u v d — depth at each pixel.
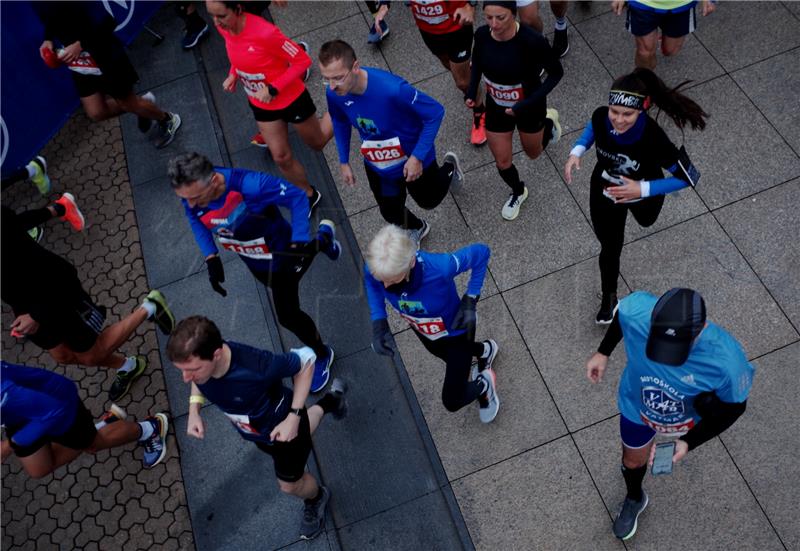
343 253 5.67
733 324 4.68
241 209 3.98
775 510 4.02
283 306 4.51
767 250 4.92
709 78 5.85
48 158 6.93
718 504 4.10
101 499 4.95
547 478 4.38
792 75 5.70
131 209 6.42
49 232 6.40
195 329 3.21
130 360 5.32
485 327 5.01
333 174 6.12
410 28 6.88
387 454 4.71
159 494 4.89
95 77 6.05
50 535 4.88
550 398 4.65
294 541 4.52
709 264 4.94
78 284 4.80
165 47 7.55
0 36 6.36
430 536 4.37
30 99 6.79
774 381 4.41
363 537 4.45
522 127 4.91
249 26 4.78
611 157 3.97
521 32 4.34
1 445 4.29
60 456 4.46
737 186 5.25
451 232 5.52
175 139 6.78
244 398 3.52
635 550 4.08
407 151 4.54
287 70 5.00
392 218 5.11
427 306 3.65
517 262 5.27
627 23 5.39
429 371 4.96
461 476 4.51
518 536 4.25
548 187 5.56
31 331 4.63
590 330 4.84
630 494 4.02
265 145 6.47
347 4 7.30
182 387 5.34
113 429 4.64
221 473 4.88
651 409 3.30
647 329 3.10
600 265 4.52
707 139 5.54
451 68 5.61
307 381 3.75
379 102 4.20
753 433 4.27
